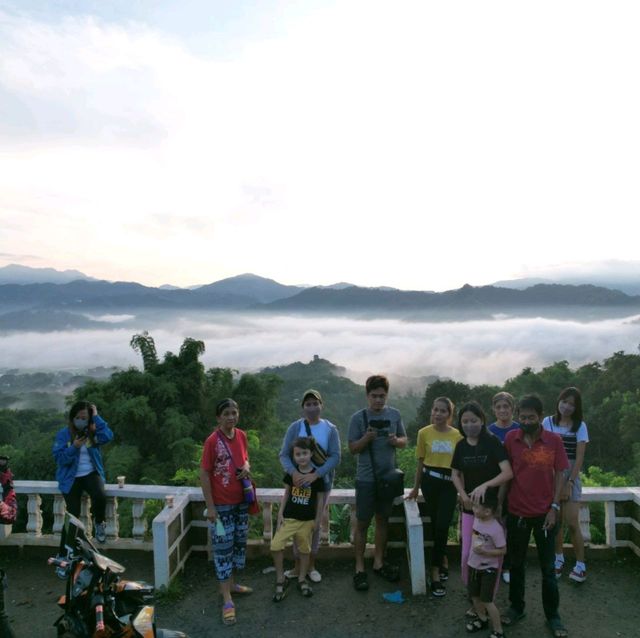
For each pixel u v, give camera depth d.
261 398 37.75
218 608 4.51
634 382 66.25
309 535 4.69
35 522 5.61
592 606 4.47
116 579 3.70
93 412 5.33
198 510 5.35
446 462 4.77
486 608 4.00
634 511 5.27
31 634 4.14
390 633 4.13
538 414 4.17
